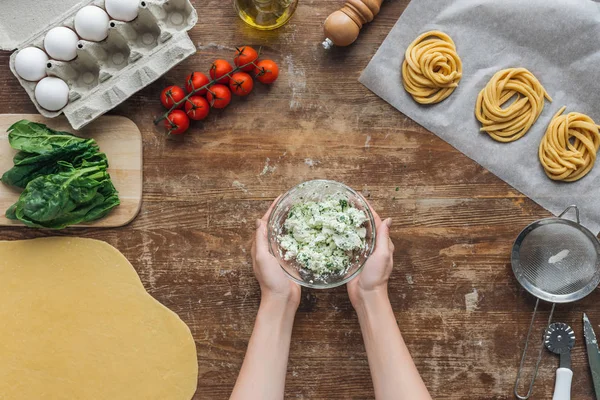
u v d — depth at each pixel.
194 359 1.58
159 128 1.58
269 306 1.44
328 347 1.59
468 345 1.59
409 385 1.32
